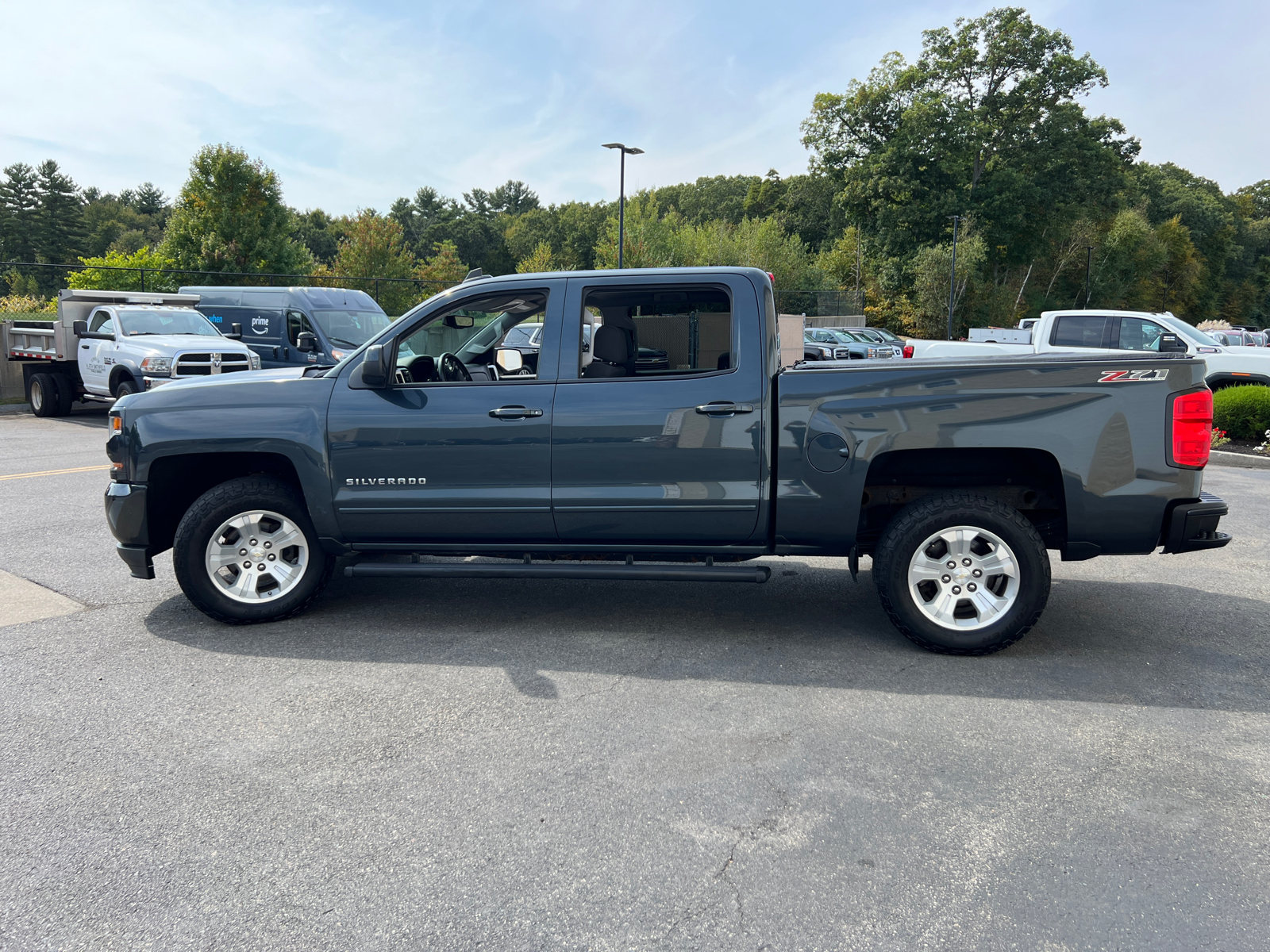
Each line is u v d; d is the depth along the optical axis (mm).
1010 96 58000
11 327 17750
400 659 4418
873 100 55156
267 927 2363
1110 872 2598
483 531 4711
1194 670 4270
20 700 3906
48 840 2785
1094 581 5996
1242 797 3039
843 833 2814
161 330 15656
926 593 4539
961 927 2350
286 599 4957
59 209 95875
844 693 3973
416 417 4637
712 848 2734
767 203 94812
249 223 37469
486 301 4734
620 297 4688
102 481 9680
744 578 4578
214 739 3514
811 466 4410
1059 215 61125
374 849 2732
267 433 4742
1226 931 2330
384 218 50062
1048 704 3836
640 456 4512
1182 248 82062
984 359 4457
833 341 30500
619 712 3766
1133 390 4199
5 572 6082
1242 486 9852
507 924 2371
